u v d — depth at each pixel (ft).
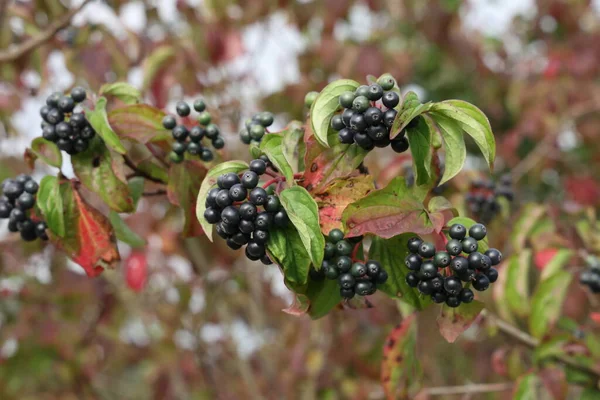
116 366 5.06
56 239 1.82
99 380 5.02
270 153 1.59
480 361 3.73
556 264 2.27
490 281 1.59
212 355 4.49
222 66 3.88
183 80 3.30
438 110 1.58
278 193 1.57
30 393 4.18
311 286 1.65
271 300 4.58
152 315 4.20
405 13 4.94
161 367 4.33
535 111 5.07
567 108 5.00
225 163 1.60
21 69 3.10
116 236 1.96
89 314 4.19
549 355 2.13
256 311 4.25
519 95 5.39
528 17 6.18
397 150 1.62
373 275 1.60
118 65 3.08
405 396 1.96
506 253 2.58
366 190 1.63
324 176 1.63
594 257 2.29
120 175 1.81
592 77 5.19
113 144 1.74
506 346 2.33
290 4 4.22
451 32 5.18
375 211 1.59
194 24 3.64
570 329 2.33
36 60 3.06
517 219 2.38
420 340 2.46
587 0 5.29
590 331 2.33
